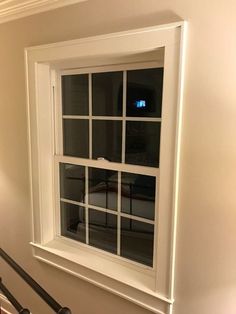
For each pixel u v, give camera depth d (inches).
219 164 50.0
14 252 92.3
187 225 55.1
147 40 54.7
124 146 71.1
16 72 80.0
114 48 59.5
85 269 73.6
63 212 86.6
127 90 68.9
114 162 72.7
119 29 58.6
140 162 68.8
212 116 49.6
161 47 53.7
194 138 52.0
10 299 56.7
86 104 77.0
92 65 71.6
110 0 58.9
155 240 64.3
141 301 64.3
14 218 89.9
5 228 93.6
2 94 85.0
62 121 82.4
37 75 75.4
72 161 80.0
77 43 65.0
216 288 53.2
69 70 77.2
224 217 50.7
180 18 50.4
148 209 69.4
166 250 58.4
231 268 51.0
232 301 51.7
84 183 80.5
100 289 72.2
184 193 54.6
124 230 74.2
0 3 74.3
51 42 70.7
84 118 77.8
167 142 55.1
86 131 78.0
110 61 68.2
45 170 81.8
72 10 65.3
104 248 78.7
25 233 87.5
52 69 78.8
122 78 69.4
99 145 75.9
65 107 81.6
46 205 83.7
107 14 59.8
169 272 58.5
